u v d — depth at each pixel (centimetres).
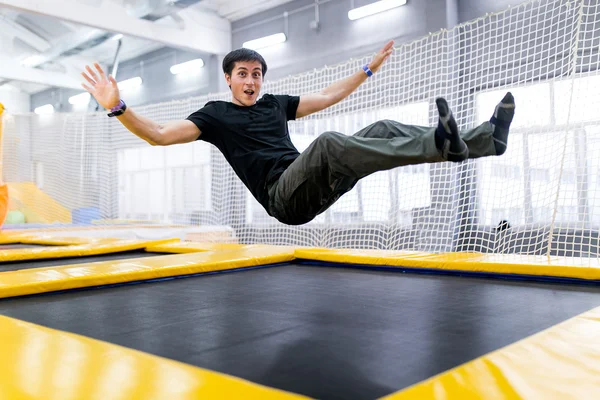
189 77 928
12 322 130
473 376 88
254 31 838
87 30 816
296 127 615
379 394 92
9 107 1220
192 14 812
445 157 144
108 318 155
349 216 527
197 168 936
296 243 595
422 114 472
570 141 396
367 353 116
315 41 760
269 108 213
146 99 1030
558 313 157
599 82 370
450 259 254
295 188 176
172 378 87
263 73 214
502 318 150
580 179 396
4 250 333
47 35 908
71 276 208
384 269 268
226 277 244
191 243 389
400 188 493
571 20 499
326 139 159
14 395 82
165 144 193
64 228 568
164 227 589
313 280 232
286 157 200
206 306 172
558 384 86
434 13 606
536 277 225
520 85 446
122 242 386
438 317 152
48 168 816
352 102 569
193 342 127
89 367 93
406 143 148
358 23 706
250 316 155
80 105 1126
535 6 527
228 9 843
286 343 125
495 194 440
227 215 666
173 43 783
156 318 154
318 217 559
